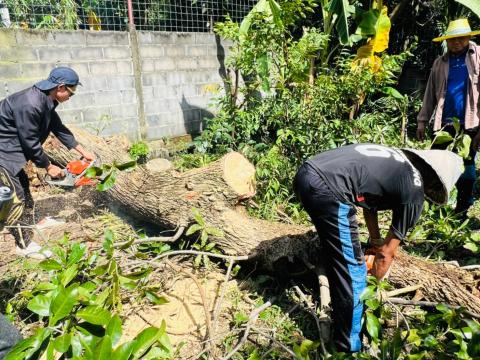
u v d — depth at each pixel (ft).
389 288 8.48
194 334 8.02
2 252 11.14
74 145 12.35
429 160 6.55
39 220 12.80
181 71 19.42
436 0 22.72
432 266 8.51
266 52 14.42
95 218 12.91
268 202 12.12
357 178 6.59
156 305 8.85
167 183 10.63
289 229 9.53
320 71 17.88
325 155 7.13
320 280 8.61
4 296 8.84
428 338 6.22
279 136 13.25
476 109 11.60
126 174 11.28
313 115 13.79
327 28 17.80
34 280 9.31
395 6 23.49
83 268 7.84
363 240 10.43
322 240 6.94
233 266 10.02
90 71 16.46
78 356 5.40
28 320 8.24
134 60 17.56
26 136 10.21
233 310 8.64
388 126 14.94
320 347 7.48
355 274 6.76
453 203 12.59
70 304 5.65
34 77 15.08
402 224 6.48
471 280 8.03
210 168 10.16
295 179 7.20
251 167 10.47
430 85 12.64
